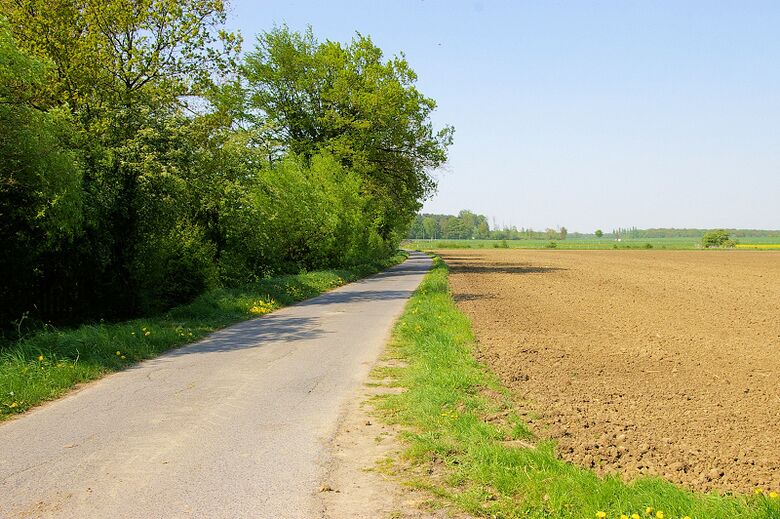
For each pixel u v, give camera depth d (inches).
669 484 195.2
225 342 499.5
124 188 652.7
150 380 359.6
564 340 517.3
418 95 1675.7
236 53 881.5
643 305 831.1
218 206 877.8
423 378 348.8
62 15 713.6
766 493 195.3
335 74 1624.0
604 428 265.9
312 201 1233.4
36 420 278.2
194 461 222.5
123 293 662.5
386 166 1722.4
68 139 605.0
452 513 179.9
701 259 2677.2
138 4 808.3
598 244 5895.7
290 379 359.6
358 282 1219.9
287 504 184.9
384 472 212.8
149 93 754.2
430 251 4362.7
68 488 196.9
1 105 508.1
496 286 1130.7
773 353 470.0
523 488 194.7
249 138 919.7
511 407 298.0
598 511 174.9
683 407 305.4
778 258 2768.2
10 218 541.0
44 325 510.6
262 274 1102.4
